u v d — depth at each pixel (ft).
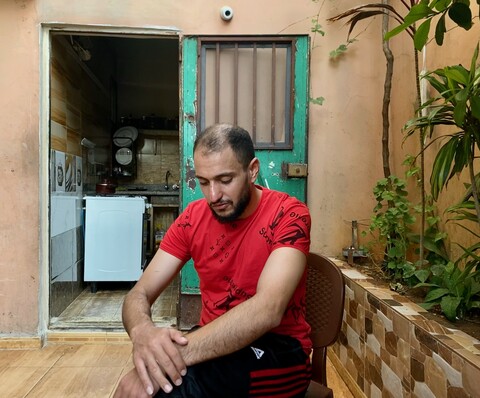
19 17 7.32
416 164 6.61
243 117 7.69
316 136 7.72
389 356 4.59
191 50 7.48
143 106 17.06
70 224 9.54
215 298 3.26
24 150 7.39
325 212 7.78
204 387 2.52
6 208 7.39
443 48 5.81
